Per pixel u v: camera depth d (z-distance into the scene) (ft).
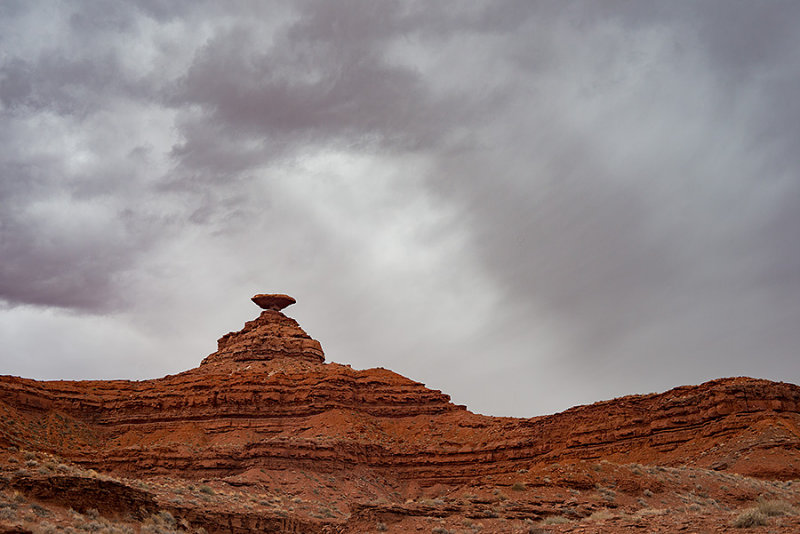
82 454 435.94
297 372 553.23
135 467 424.46
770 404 367.66
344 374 530.27
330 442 441.68
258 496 319.68
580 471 224.94
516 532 153.17
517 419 475.72
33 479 179.01
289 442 428.97
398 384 534.37
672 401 398.83
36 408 492.54
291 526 256.93
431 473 450.71
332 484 406.82
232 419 502.38
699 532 124.98
